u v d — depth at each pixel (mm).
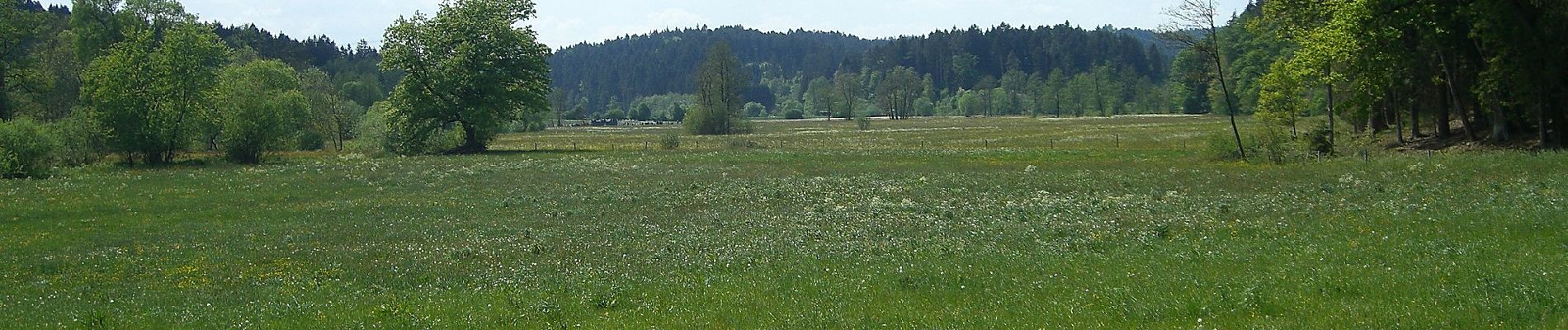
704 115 117438
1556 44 38875
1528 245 15430
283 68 88188
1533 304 10703
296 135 79938
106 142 63344
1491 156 36812
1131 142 74438
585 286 16109
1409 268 13617
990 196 32312
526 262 20438
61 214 33188
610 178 45344
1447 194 25344
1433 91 50688
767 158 58500
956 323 11586
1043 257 17172
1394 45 43031
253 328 13250
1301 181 32594
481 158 65812
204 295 17547
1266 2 51938
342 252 23062
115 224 30078
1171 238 19344
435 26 77188
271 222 30234
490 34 77688
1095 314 11656
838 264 17578
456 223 28828
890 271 16234
